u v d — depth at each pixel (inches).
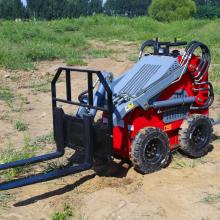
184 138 172.9
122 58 474.0
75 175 164.9
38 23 718.5
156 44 178.1
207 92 182.4
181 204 141.6
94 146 153.4
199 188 152.3
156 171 164.9
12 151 192.9
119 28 690.2
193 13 1165.7
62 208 139.9
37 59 457.1
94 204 140.4
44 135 216.4
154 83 161.9
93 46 565.6
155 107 163.8
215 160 177.6
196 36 594.2
